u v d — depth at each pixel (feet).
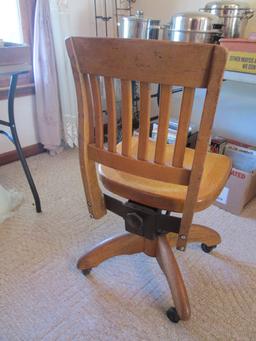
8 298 3.24
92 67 2.18
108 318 3.05
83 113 2.49
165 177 2.31
